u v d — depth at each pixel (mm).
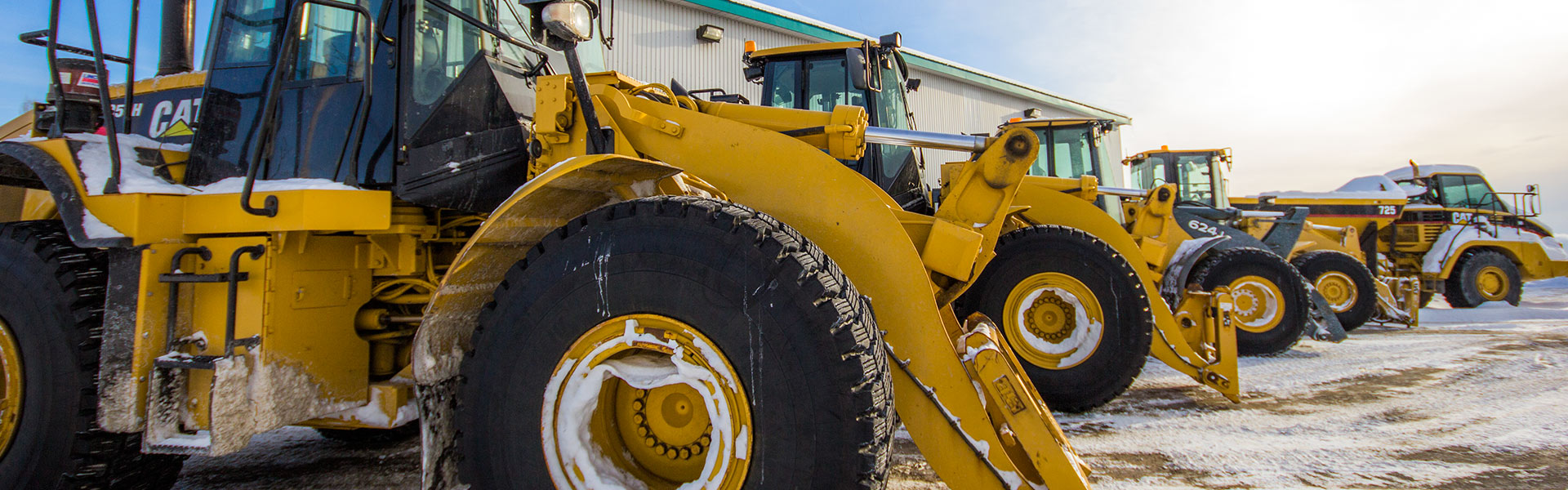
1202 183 9508
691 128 2082
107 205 2076
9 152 2207
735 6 12234
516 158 2486
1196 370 3963
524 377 1668
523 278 1732
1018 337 4008
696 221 1613
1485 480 2637
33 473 2117
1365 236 10523
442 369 1783
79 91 2578
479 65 2430
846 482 1408
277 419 2082
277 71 2045
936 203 4945
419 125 2221
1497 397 4062
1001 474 1674
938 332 1750
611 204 1739
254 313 2066
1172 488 2566
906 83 5832
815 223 1876
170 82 3443
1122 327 3787
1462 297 10891
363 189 2209
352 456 3076
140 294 2049
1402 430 3338
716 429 1521
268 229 2082
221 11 2441
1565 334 6949
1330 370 5020
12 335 2209
